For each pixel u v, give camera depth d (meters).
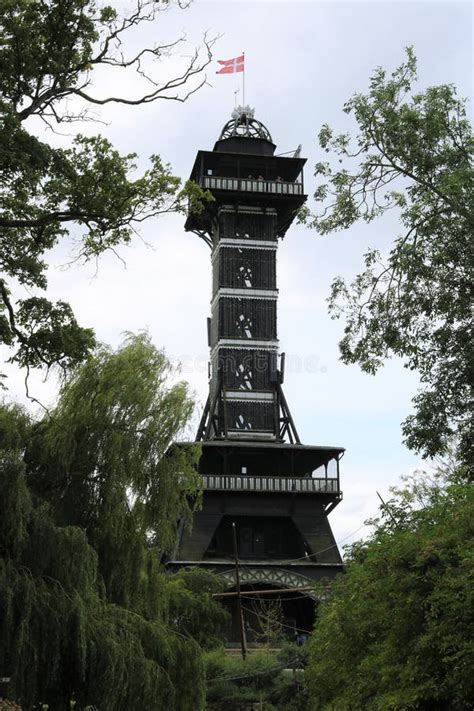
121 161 25.72
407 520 26.27
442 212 25.17
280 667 54.25
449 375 24.95
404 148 25.91
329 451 69.12
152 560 32.47
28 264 27.62
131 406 32.59
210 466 70.69
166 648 28.92
